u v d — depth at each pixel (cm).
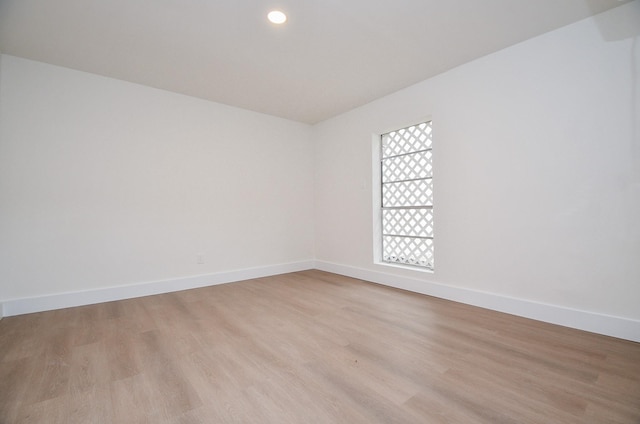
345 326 235
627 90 203
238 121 403
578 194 223
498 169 265
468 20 220
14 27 225
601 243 214
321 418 130
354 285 369
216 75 308
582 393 145
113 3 199
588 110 218
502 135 262
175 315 263
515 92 254
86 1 196
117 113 317
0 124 262
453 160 298
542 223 241
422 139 343
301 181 470
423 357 183
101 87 308
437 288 313
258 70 297
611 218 209
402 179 365
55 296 282
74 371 170
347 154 423
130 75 307
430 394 146
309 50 261
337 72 302
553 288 236
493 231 270
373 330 227
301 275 430
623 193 205
